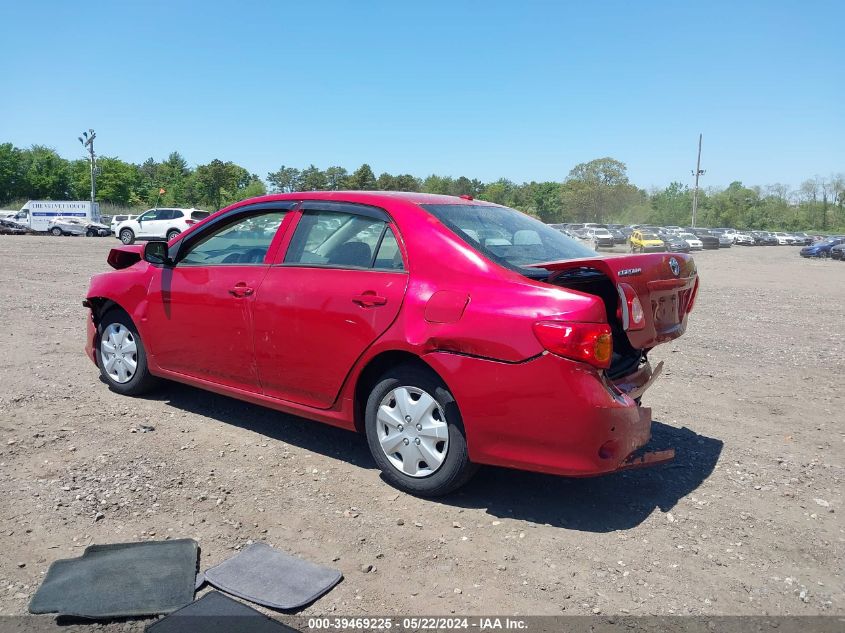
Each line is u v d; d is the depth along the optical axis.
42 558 3.07
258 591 2.87
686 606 2.91
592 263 3.45
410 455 3.79
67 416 4.92
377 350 3.80
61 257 21.23
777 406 6.04
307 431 4.81
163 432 4.68
